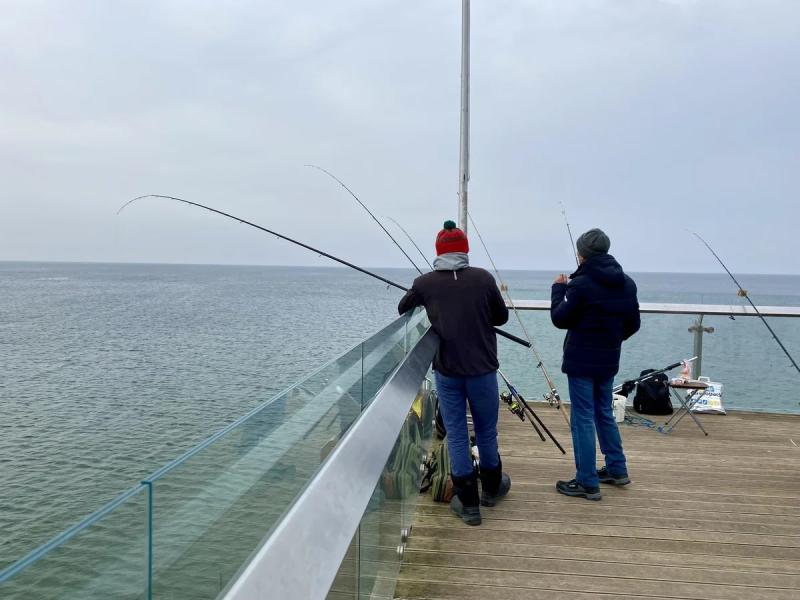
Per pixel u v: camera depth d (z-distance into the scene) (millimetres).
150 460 11414
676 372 5457
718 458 3893
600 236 3049
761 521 2865
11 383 18578
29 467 11086
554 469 3635
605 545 2588
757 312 4914
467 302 2709
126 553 706
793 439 4383
